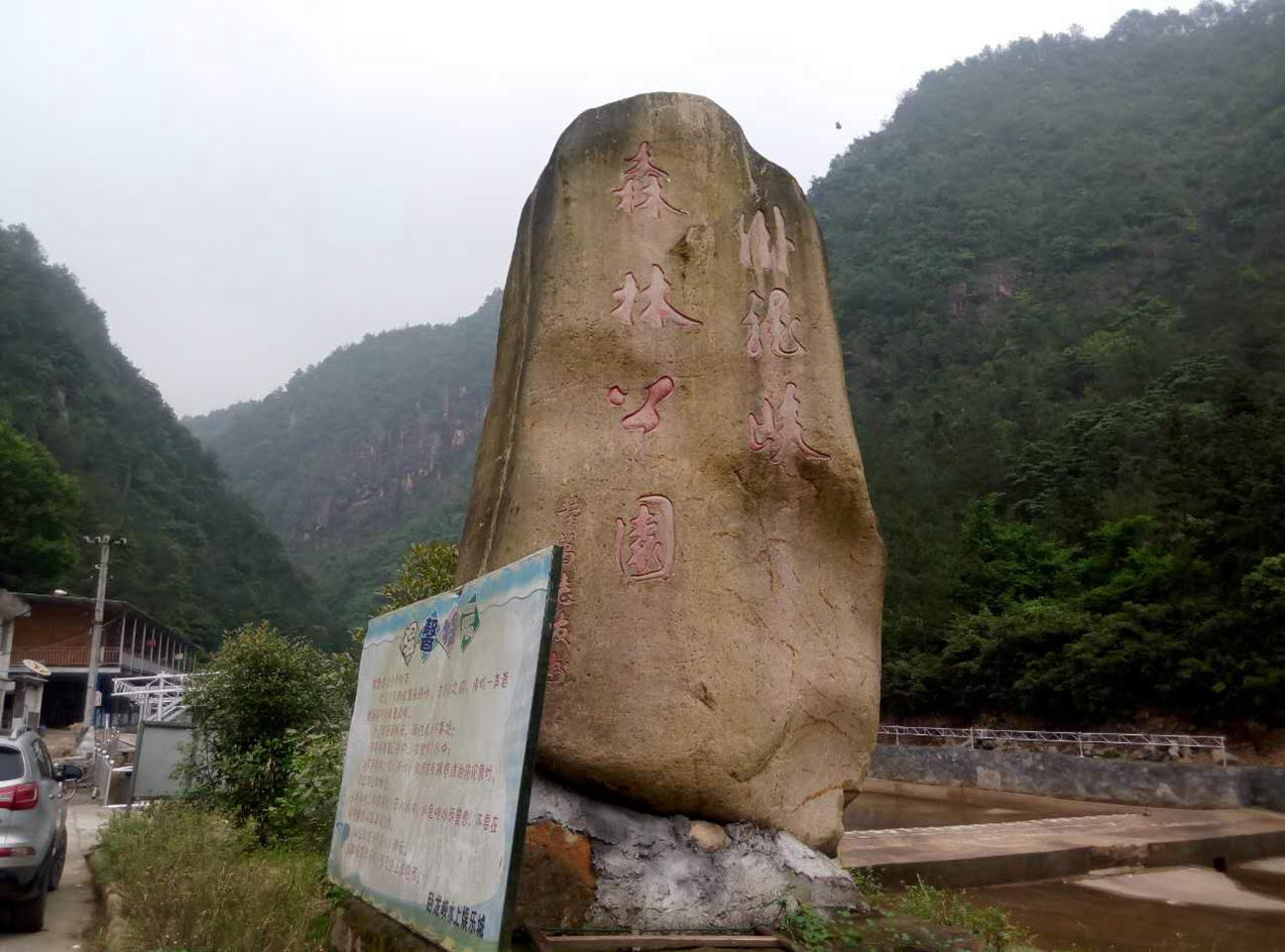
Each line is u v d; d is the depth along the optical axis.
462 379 149.62
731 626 5.04
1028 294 58.91
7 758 6.55
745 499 5.32
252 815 8.48
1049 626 18.98
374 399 155.12
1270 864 10.44
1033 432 38.56
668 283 5.46
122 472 55.69
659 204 5.60
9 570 35.56
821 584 5.53
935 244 68.38
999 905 7.67
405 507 134.25
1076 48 99.00
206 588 52.62
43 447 40.56
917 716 21.86
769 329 5.61
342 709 9.56
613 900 4.48
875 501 31.86
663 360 5.32
